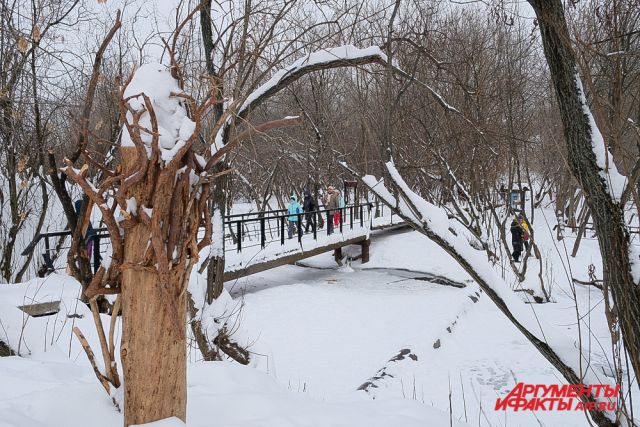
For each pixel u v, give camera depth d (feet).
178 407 7.05
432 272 55.26
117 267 6.89
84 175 6.70
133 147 6.86
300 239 49.85
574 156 10.44
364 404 10.80
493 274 12.15
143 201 6.70
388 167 13.48
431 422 10.03
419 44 21.93
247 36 17.87
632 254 9.64
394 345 34.58
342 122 41.14
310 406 9.61
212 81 11.07
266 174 86.38
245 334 21.20
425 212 12.72
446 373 29.43
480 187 57.41
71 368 12.68
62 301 20.44
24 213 34.17
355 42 21.17
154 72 7.36
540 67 50.29
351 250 67.10
